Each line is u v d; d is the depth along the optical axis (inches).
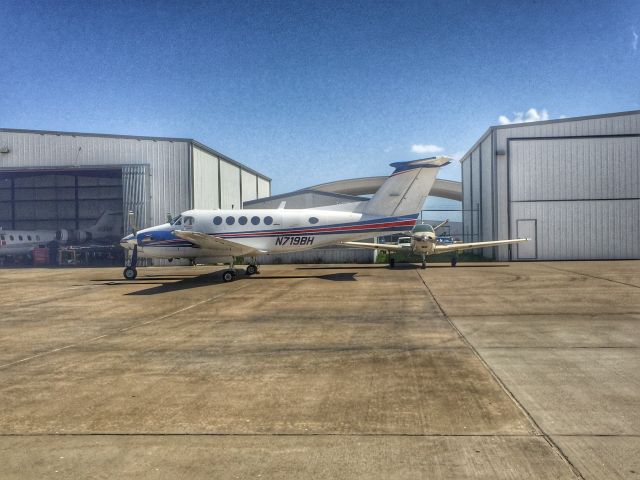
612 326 340.2
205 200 1210.6
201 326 372.5
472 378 228.5
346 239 741.9
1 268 1139.9
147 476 142.3
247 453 155.6
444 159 718.5
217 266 1061.8
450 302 465.4
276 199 1215.6
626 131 1068.5
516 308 422.0
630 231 1070.4
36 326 385.4
